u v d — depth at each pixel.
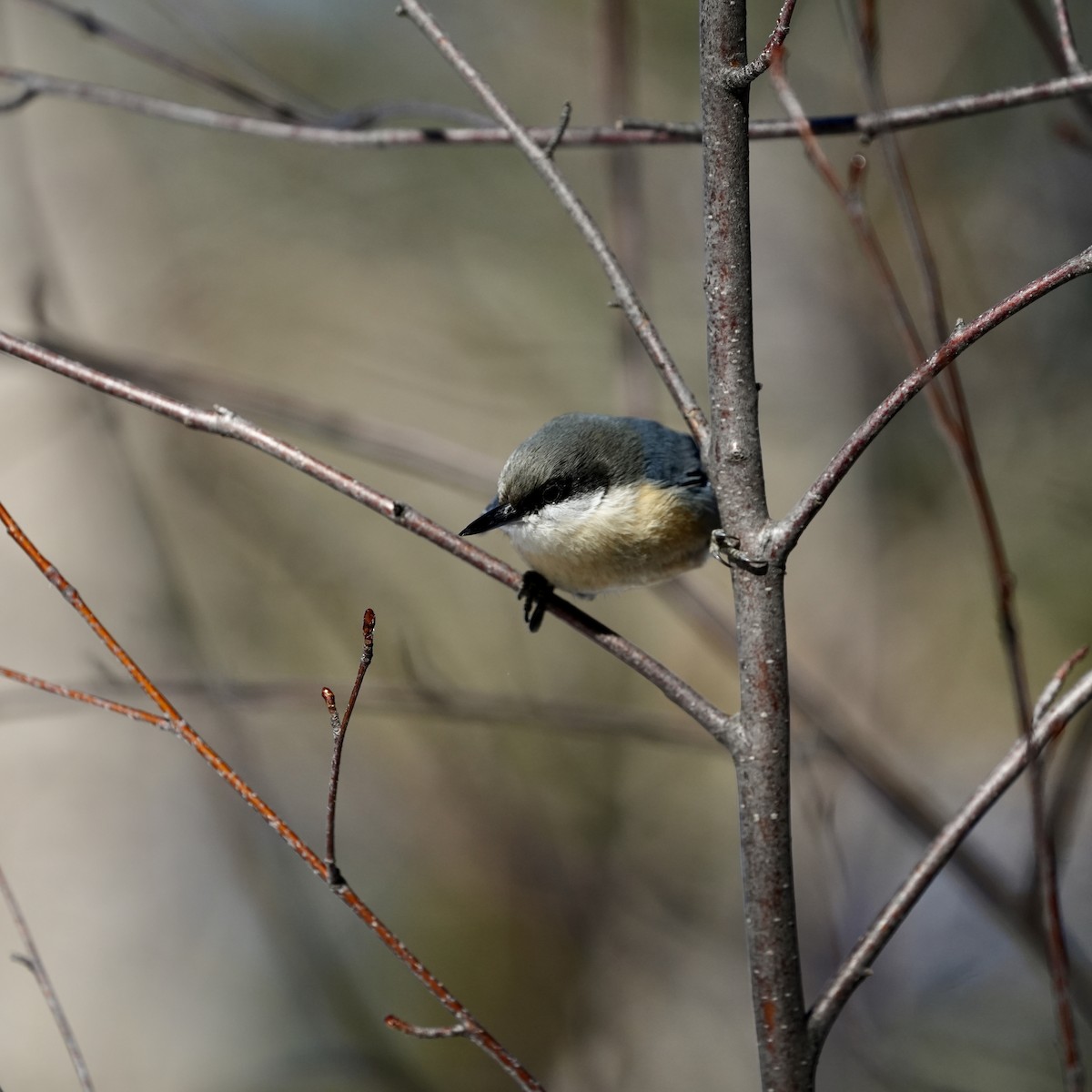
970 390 12.31
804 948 9.75
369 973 11.08
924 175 11.98
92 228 14.20
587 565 6.52
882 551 12.27
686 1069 10.37
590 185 14.02
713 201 4.38
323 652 12.61
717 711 4.65
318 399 14.07
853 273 12.23
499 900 10.98
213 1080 11.12
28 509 12.75
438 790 11.34
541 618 6.77
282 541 13.06
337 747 3.98
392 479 13.42
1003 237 12.17
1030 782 4.69
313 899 11.33
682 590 8.94
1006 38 11.85
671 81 13.09
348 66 13.82
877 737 10.05
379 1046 10.56
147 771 12.73
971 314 12.09
